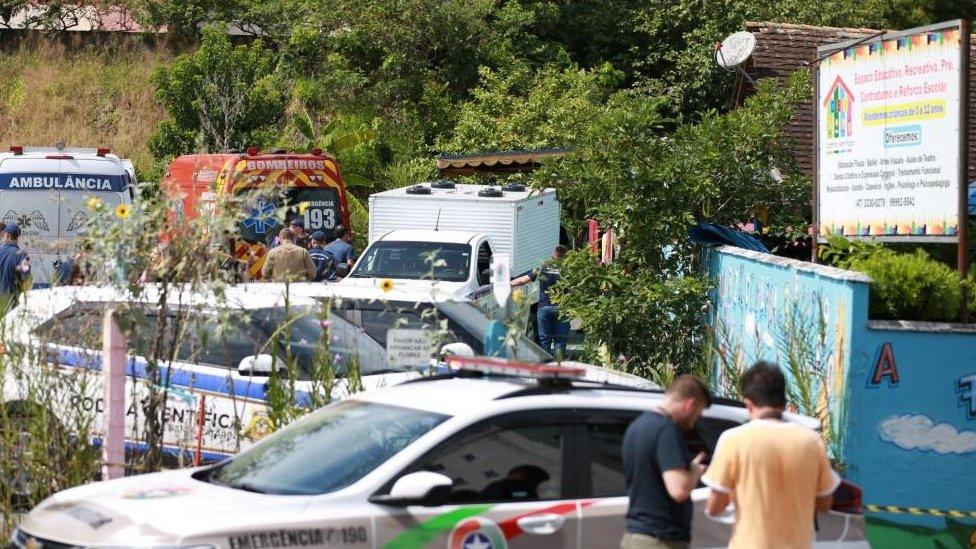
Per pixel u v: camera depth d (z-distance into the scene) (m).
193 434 17.19
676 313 24.25
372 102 60.22
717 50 37.84
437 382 12.85
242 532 10.20
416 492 10.53
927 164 17.70
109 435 14.76
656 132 28.14
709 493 11.16
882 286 16.75
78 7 67.50
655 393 12.43
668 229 24.61
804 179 26.86
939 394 16.52
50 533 10.73
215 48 55.50
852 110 19.03
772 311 20.12
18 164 33.75
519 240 35.81
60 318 16.41
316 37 61.69
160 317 15.49
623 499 11.48
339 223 38.12
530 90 56.97
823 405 17.27
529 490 11.22
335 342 18.16
